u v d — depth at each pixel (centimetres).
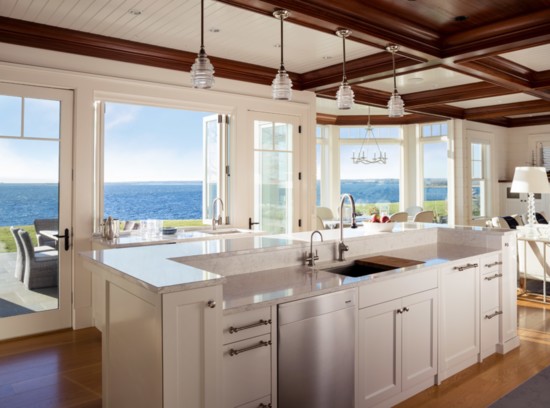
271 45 438
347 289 240
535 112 755
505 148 957
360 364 249
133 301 194
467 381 308
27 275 395
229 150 521
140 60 438
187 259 244
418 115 883
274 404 211
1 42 370
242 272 266
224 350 192
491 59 482
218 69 488
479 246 378
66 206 409
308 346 223
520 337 399
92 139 416
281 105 546
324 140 895
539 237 511
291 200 567
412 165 923
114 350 217
